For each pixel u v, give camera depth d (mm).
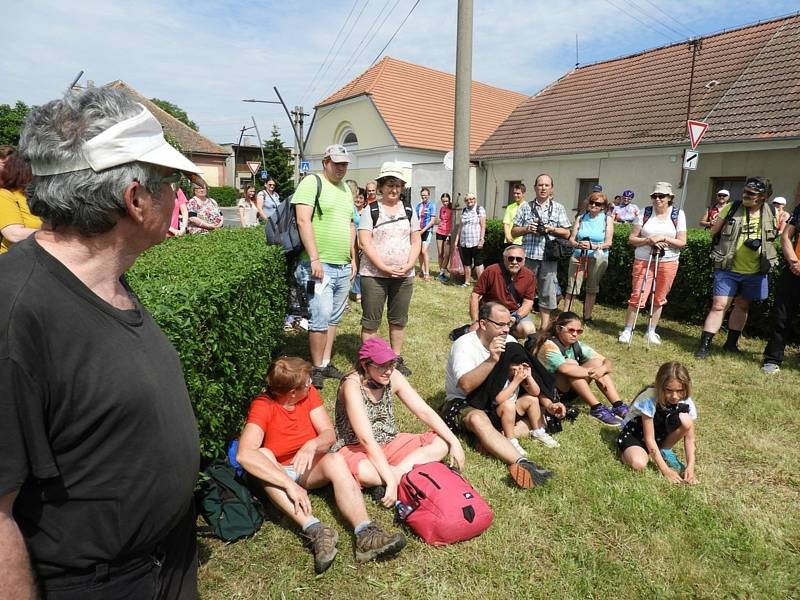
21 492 1112
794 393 5117
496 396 3822
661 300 6699
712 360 6090
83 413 1107
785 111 10539
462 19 10023
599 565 2691
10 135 18359
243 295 3461
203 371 2746
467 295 9312
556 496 3234
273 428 3002
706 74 13227
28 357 1017
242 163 54812
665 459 3752
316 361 4797
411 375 5223
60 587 1188
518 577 2582
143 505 1232
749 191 5789
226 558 2588
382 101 22656
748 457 3885
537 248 6691
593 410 4430
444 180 15203
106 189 1122
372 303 4996
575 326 4445
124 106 1184
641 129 13180
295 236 4711
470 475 3438
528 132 16578
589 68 17469
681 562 2729
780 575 2664
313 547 2635
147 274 3213
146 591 1319
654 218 6598
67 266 1170
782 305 5691
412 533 2852
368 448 3066
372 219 4891
